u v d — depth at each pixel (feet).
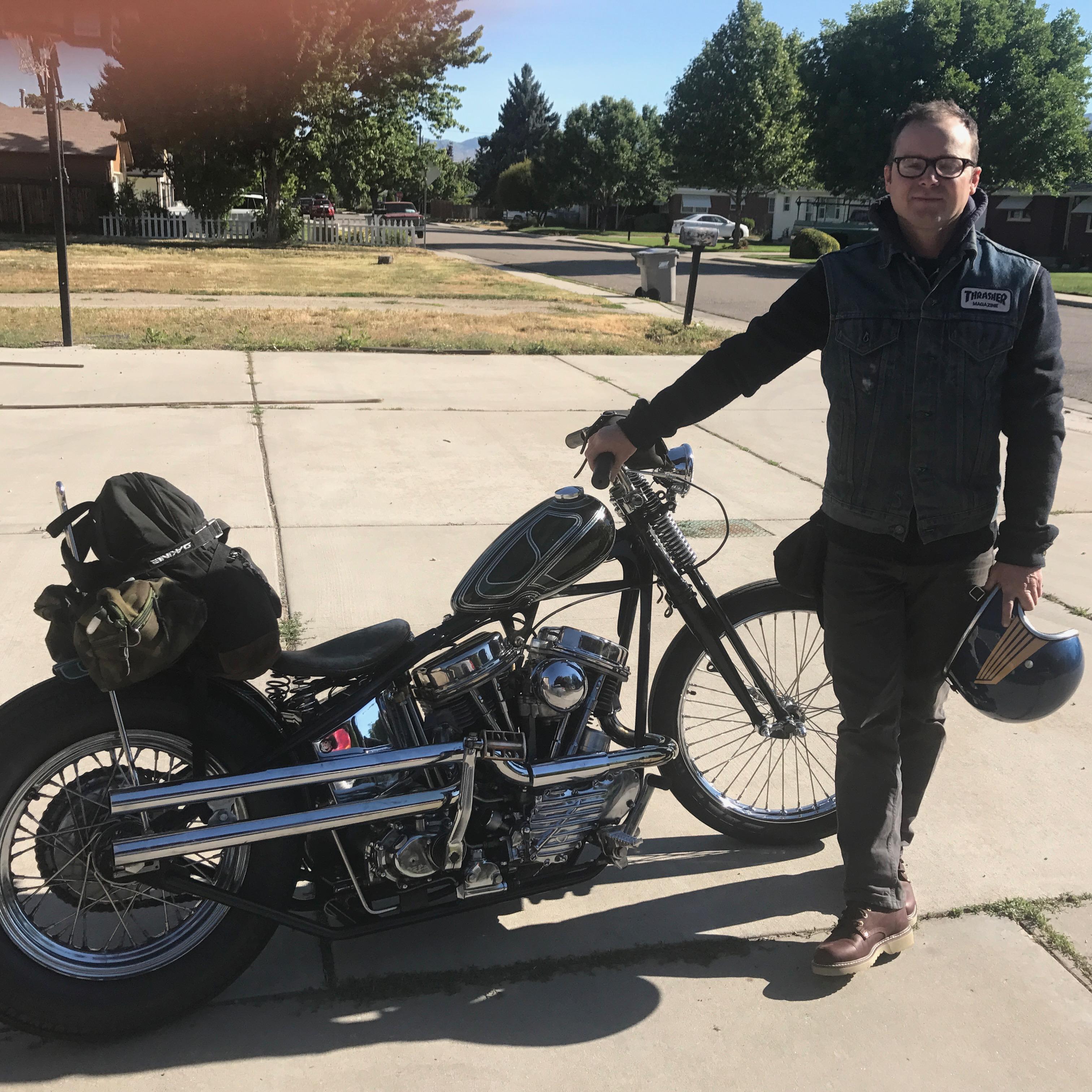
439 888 8.16
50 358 32.68
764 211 226.99
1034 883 9.70
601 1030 7.86
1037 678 8.16
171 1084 7.23
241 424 25.11
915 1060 7.69
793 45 197.88
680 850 10.23
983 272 7.68
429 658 9.56
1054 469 7.80
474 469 22.17
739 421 28.73
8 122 136.67
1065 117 124.26
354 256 101.45
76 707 7.32
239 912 7.89
